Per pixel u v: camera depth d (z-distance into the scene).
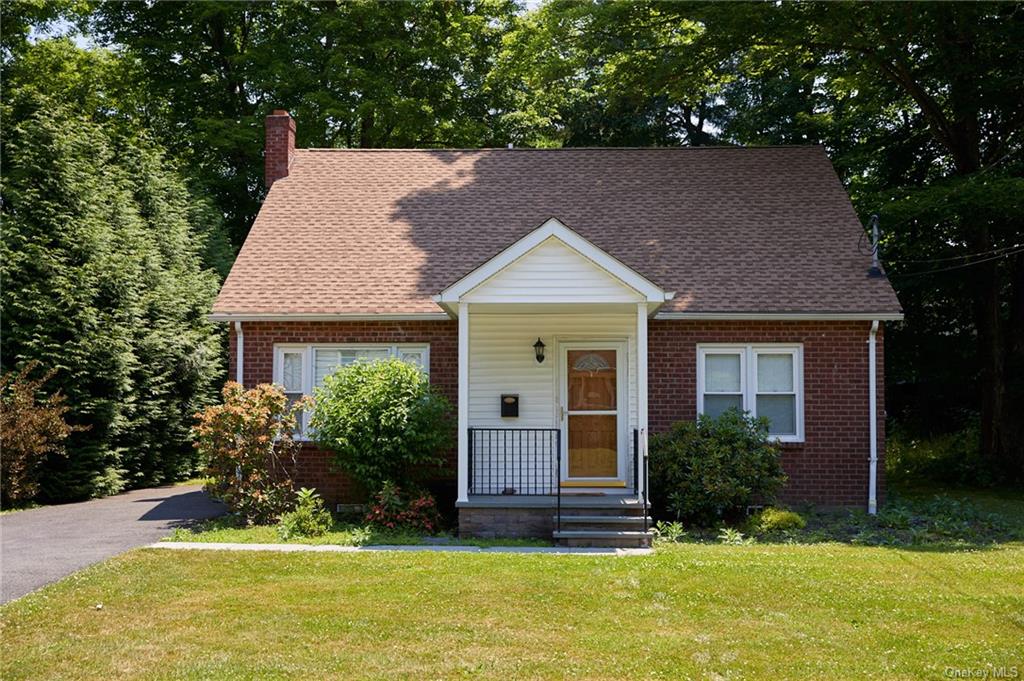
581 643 8.54
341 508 16.53
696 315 16.53
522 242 14.02
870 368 16.75
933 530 14.59
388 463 14.77
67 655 8.16
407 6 30.30
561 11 21.73
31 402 17.61
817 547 13.14
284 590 10.25
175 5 31.34
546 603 9.78
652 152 21.06
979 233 22.62
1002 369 22.80
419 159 21.17
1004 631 8.85
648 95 23.83
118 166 23.86
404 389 14.87
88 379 19.47
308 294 17.23
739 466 14.89
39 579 10.78
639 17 21.33
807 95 30.67
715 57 21.86
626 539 13.30
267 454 15.15
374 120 30.91
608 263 13.98
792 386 16.92
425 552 12.33
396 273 17.77
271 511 14.93
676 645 8.47
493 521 14.16
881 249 24.86
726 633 8.83
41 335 18.88
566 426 16.69
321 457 16.81
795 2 20.02
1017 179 19.39
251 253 18.25
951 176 23.48
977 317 24.11
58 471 19.00
